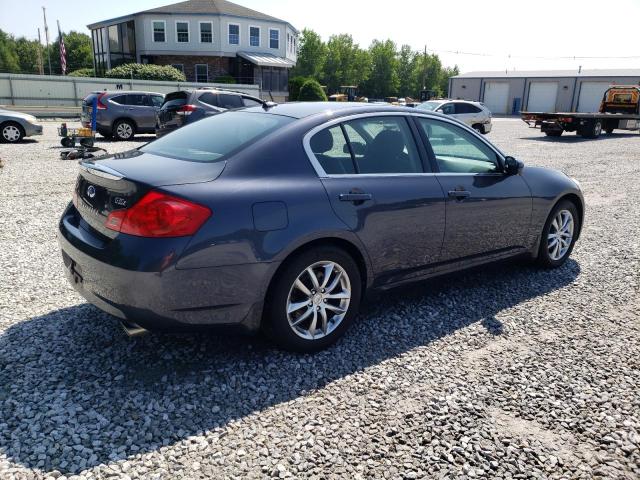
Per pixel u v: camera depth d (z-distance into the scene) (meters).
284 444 2.45
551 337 3.64
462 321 3.85
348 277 3.33
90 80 29.17
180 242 2.70
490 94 58.59
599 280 4.82
